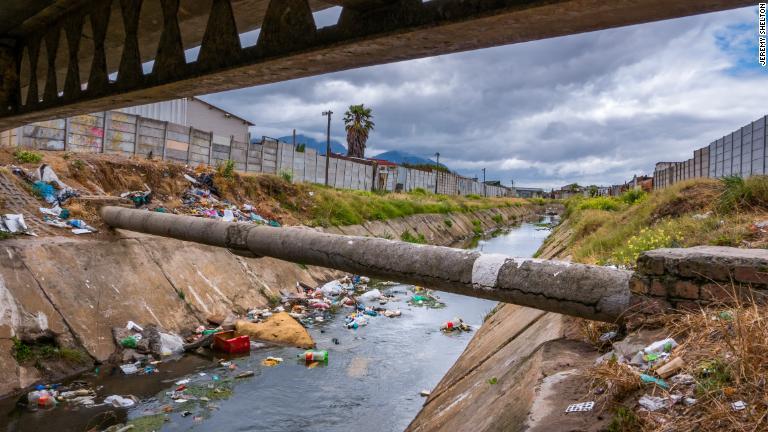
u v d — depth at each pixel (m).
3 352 7.29
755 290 3.27
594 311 4.03
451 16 2.88
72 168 14.05
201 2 5.12
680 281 3.60
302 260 6.82
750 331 2.74
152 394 7.25
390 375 8.37
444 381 7.01
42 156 13.88
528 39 3.12
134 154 18.89
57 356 7.78
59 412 6.53
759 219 7.37
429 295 15.19
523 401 3.49
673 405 2.60
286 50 3.72
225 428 6.35
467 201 51.34
